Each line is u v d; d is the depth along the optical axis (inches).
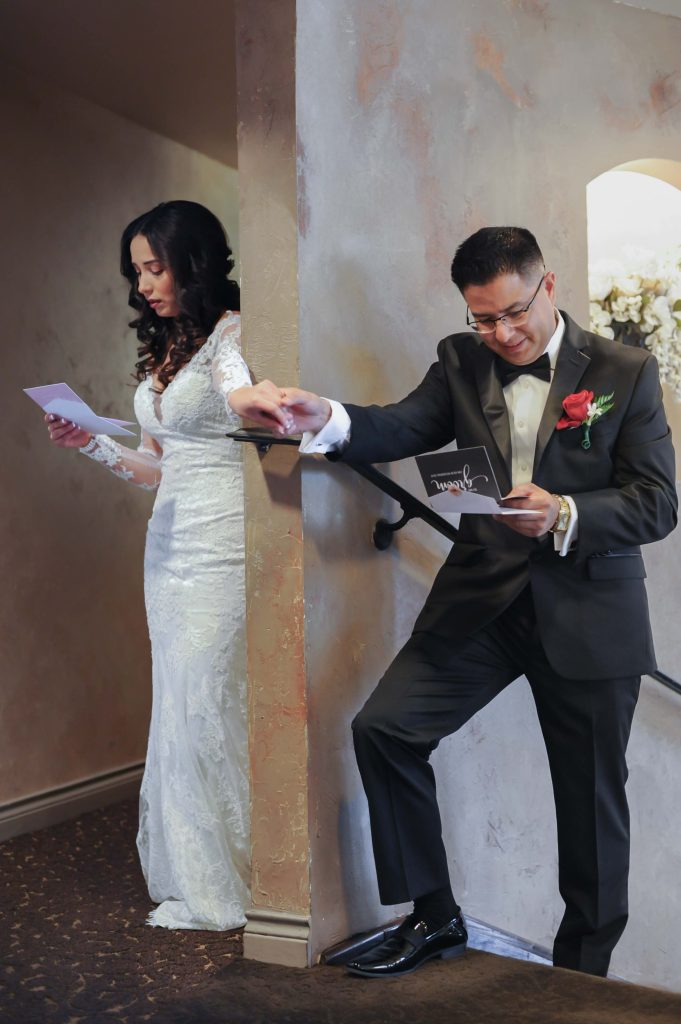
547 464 96.8
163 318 122.0
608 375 96.7
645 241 157.1
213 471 117.5
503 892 126.2
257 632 105.5
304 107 103.0
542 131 130.6
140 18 139.9
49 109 162.6
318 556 104.4
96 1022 90.1
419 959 99.7
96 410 172.4
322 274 105.3
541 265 95.6
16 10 138.1
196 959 103.9
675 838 149.3
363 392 109.7
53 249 164.1
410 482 115.0
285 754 103.7
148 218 118.0
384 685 99.5
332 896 104.8
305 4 103.1
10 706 155.3
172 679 117.9
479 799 123.3
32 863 138.0
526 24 129.1
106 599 173.6
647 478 94.3
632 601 97.7
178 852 115.4
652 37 143.7
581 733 98.4
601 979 96.6
